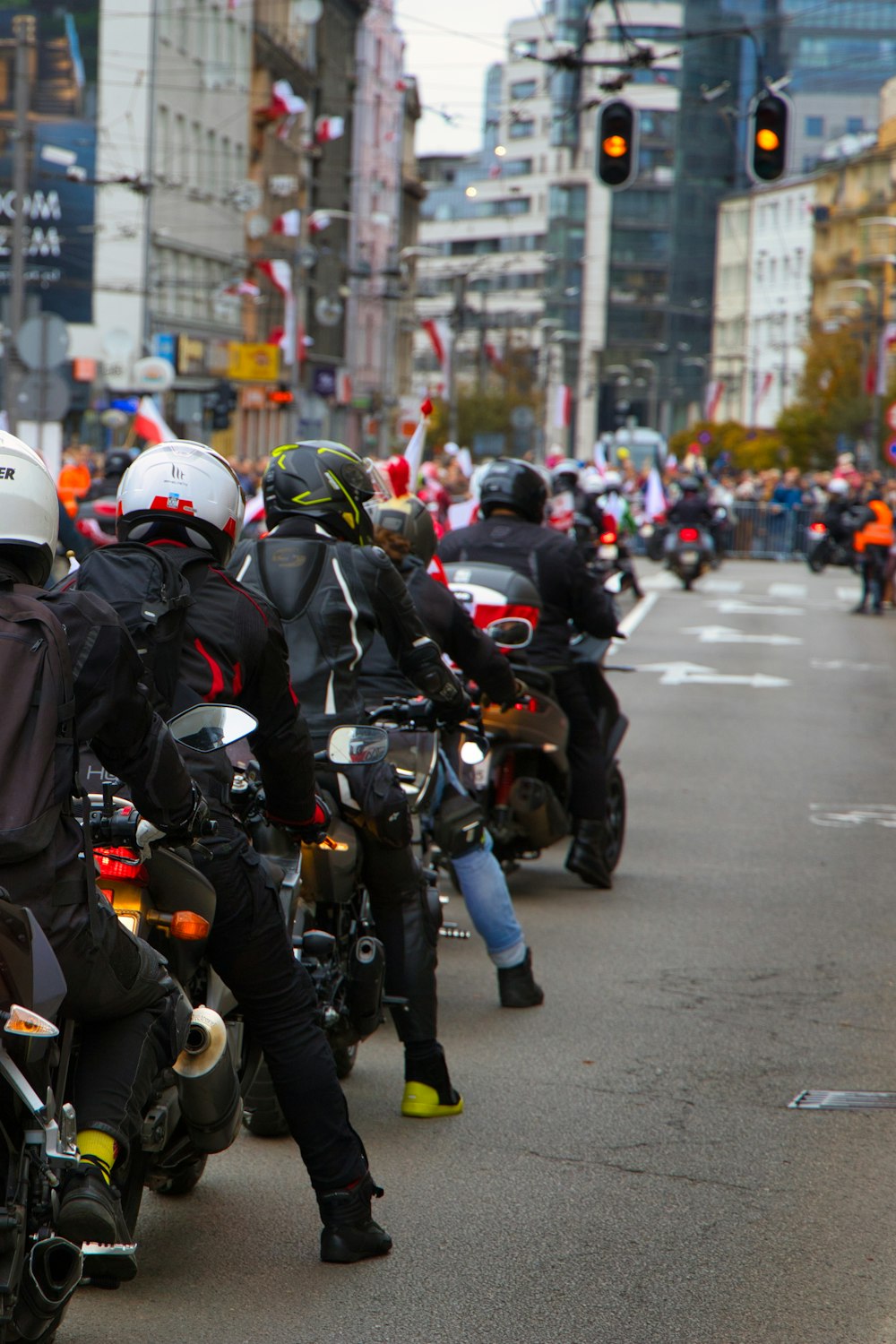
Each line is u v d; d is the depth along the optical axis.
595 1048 21.98
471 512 43.19
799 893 31.64
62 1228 11.36
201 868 13.91
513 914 23.69
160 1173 14.29
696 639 85.38
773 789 43.22
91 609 11.53
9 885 10.91
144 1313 14.10
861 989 25.11
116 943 11.78
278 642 14.50
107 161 178.88
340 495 18.09
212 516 14.55
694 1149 18.38
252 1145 18.39
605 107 70.56
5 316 95.25
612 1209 16.66
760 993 24.80
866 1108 19.86
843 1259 15.56
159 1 180.50
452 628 21.98
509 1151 18.19
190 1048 13.43
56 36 177.88
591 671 32.22
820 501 167.75
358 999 18.06
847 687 66.38
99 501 61.19
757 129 69.62
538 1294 14.67
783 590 123.12
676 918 29.52
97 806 12.79
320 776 17.47
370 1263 15.23
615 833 32.66
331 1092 14.99
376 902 18.86
